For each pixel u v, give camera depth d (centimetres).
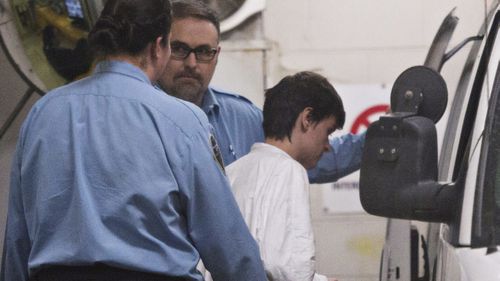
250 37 1228
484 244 570
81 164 570
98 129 573
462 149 707
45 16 1046
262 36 1229
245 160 691
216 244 579
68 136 576
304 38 1241
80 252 561
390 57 1247
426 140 609
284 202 652
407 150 605
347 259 1250
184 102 590
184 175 569
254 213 653
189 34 790
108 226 564
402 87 657
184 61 794
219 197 577
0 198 1097
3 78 1091
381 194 607
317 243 1248
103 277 564
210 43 797
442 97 649
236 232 584
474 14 1228
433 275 728
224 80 1227
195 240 579
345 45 1246
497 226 577
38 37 1054
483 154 604
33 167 584
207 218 575
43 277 575
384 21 1246
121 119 573
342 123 729
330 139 910
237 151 859
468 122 701
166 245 568
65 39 1050
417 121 613
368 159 614
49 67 1058
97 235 560
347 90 1246
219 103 864
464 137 705
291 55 1238
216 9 1223
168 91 802
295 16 1239
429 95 650
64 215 571
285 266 631
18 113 1093
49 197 573
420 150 605
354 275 1252
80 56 1052
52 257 567
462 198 593
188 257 573
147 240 563
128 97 578
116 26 584
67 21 1045
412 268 805
